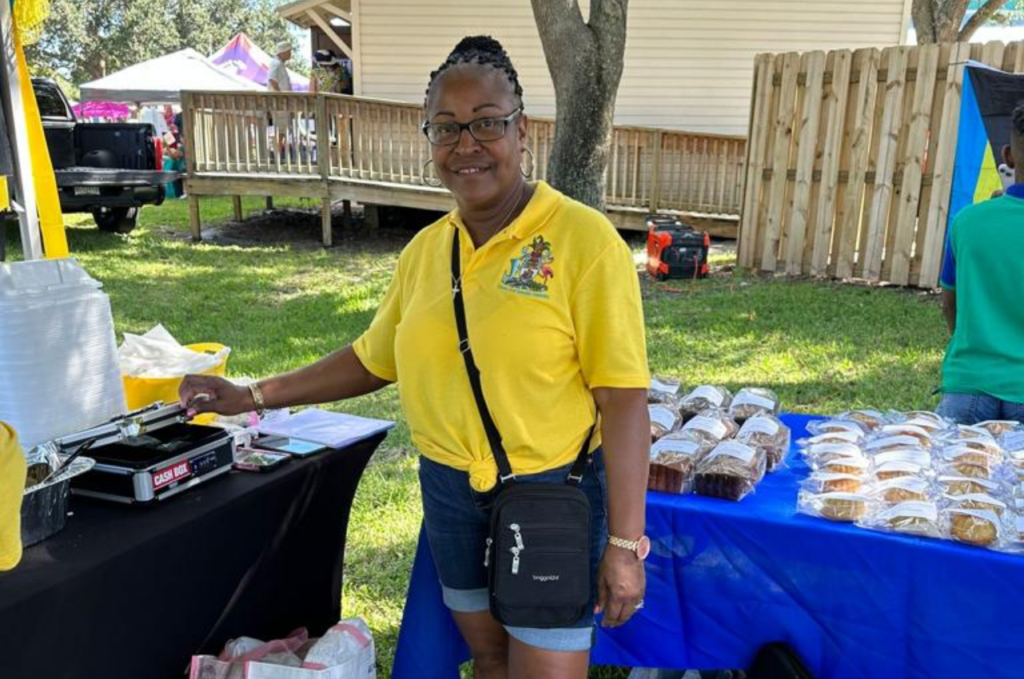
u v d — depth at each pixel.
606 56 7.53
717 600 2.00
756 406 2.56
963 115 5.80
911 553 1.78
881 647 1.86
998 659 1.76
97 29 50.06
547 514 1.51
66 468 1.65
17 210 3.15
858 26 11.73
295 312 6.99
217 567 1.88
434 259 1.67
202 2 59.09
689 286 7.92
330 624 2.49
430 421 1.65
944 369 2.68
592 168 7.82
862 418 2.60
